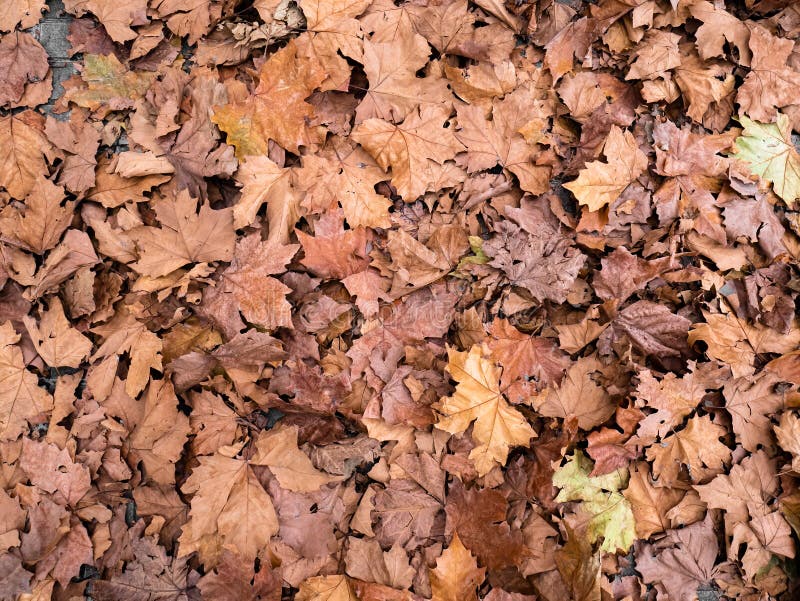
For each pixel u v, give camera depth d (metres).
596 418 1.34
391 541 1.31
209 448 1.31
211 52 1.35
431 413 1.32
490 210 1.38
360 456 1.32
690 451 1.34
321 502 1.31
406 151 1.34
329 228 1.33
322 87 1.34
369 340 1.33
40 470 1.29
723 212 1.38
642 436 1.32
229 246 1.31
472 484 1.32
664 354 1.35
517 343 1.34
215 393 1.33
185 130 1.33
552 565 1.31
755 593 1.34
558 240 1.36
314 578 1.28
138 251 1.32
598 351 1.36
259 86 1.32
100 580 1.28
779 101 1.40
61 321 1.31
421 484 1.32
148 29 1.35
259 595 1.28
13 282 1.32
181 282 1.30
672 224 1.38
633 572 1.34
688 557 1.34
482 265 1.36
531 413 1.34
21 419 1.30
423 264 1.35
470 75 1.37
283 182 1.33
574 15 1.39
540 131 1.37
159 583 1.28
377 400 1.33
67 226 1.31
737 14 1.42
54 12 1.36
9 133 1.33
